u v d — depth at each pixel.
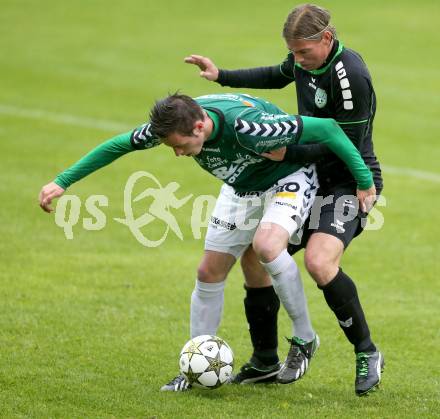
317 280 17.56
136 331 22.97
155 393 18.17
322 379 20.03
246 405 17.50
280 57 69.31
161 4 88.12
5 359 20.03
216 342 18.20
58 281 27.47
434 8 85.88
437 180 44.03
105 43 74.31
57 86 61.78
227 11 85.69
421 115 57.03
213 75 20.92
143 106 57.47
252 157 17.67
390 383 19.59
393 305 26.33
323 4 87.25
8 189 38.97
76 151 46.75
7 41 74.19
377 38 76.31
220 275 18.84
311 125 17.08
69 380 18.77
